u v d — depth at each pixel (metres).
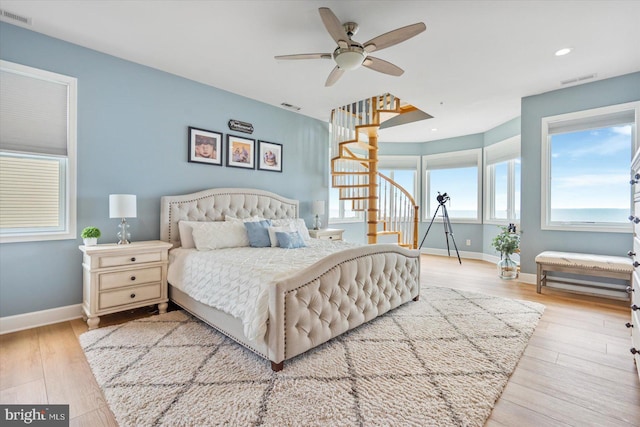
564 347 2.19
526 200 4.05
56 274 2.69
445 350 2.12
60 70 2.69
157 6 2.24
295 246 3.28
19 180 2.57
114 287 2.59
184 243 3.19
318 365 1.91
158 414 1.45
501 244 4.30
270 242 3.36
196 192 3.59
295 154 4.81
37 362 1.97
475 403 1.55
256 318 1.85
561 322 2.67
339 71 2.63
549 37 2.60
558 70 3.25
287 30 2.55
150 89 3.24
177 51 2.90
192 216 3.48
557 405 1.55
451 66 3.15
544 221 3.92
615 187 3.51
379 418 1.44
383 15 2.32
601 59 2.99
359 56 2.28
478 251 6.09
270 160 4.45
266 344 1.88
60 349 2.15
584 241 3.66
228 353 2.06
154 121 3.28
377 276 2.64
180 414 1.46
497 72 3.29
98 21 2.42
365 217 6.85
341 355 2.04
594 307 3.06
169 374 1.80
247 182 4.17
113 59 2.99
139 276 2.73
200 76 3.48
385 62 2.45
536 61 3.04
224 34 2.61
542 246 3.94
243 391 1.64
